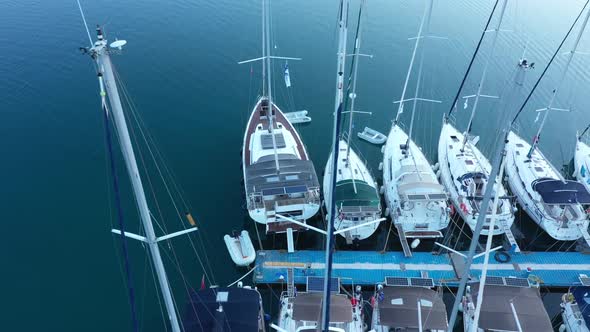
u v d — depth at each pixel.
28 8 59.34
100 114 41.91
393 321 22.34
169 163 37.28
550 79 49.75
